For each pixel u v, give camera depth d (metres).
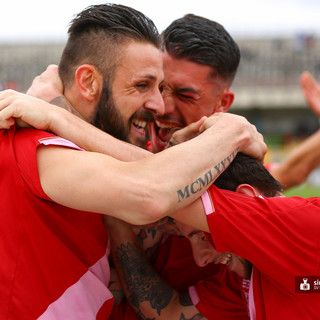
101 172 1.51
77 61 1.94
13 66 21.62
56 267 1.64
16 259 1.59
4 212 1.61
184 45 2.38
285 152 21.22
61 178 1.52
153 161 1.57
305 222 1.63
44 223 1.63
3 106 1.65
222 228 1.63
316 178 16.64
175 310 2.02
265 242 1.61
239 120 1.83
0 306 1.58
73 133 1.67
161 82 2.03
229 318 1.97
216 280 2.04
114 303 2.09
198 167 1.59
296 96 21.03
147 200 1.49
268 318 1.70
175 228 2.02
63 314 1.64
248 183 1.83
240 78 21.44
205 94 2.47
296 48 22.41
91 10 1.96
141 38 1.92
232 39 2.60
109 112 1.94
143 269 2.06
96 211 1.54
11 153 1.61
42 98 1.89
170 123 2.51
